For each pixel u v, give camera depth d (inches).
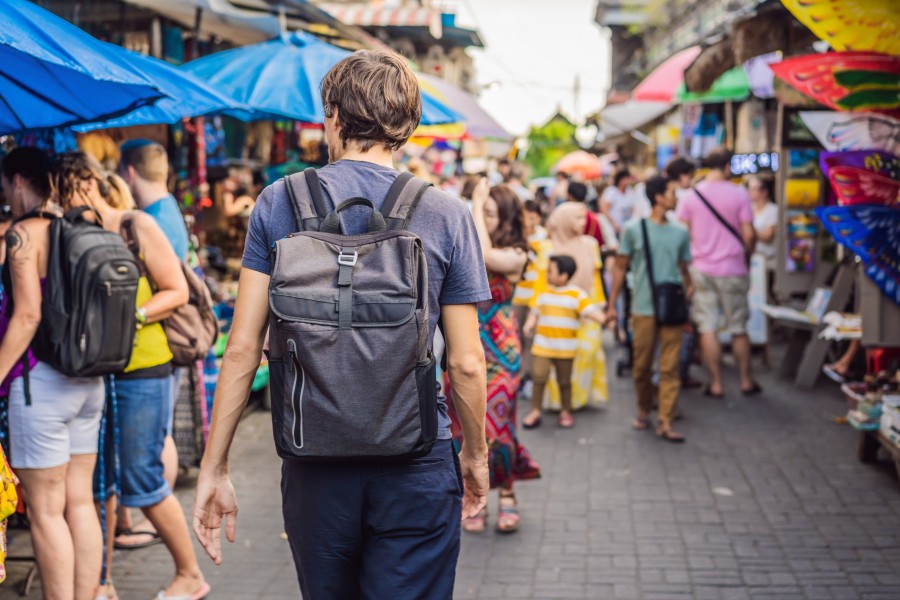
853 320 315.3
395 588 95.3
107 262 141.9
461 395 99.3
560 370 298.2
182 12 272.8
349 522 95.3
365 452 90.4
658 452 269.3
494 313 199.0
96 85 152.9
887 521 209.2
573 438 287.0
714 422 302.7
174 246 192.5
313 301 89.2
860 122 238.1
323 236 91.9
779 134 365.1
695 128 540.1
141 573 181.5
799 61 225.6
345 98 97.0
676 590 174.1
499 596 172.6
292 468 97.0
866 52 220.4
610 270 412.2
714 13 860.6
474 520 208.1
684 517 214.1
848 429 291.0
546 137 2032.5
